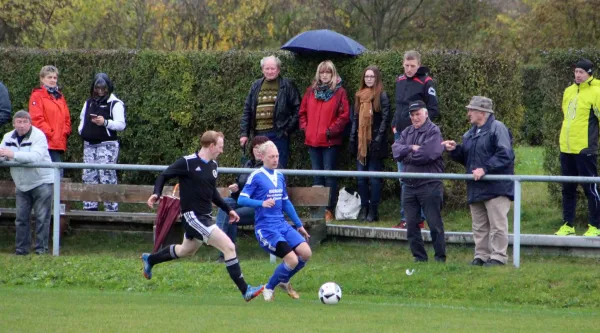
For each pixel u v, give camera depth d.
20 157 42.78
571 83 48.16
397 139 45.69
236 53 53.50
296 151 52.31
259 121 49.06
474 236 40.34
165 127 54.97
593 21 94.94
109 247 47.00
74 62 55.75
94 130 49.28
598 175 46.81
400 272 38.66
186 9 88.50
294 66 52.16
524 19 101.44
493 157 38.91
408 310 31.89
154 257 34.50
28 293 35.19
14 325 25.84
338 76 48.97
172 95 54.47
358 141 48.19
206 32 88.56
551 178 38.06
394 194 51.66
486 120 39.69
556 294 36.00
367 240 45.50
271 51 53.38
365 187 49.25
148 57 54.69
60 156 50.19
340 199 50.00
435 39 96.19
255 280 38.53
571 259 41.72
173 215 42.44
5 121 45.88
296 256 33.69
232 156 53.53
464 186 49.91
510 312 32.28
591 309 34.34
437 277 37.88
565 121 43.84
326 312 30.44
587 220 47.50
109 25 91.75
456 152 40.56
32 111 48.75
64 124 49.75
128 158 55.66
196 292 37.50
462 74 49.38
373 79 47.88
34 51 56.34
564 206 44.16
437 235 39.97
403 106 45.28
